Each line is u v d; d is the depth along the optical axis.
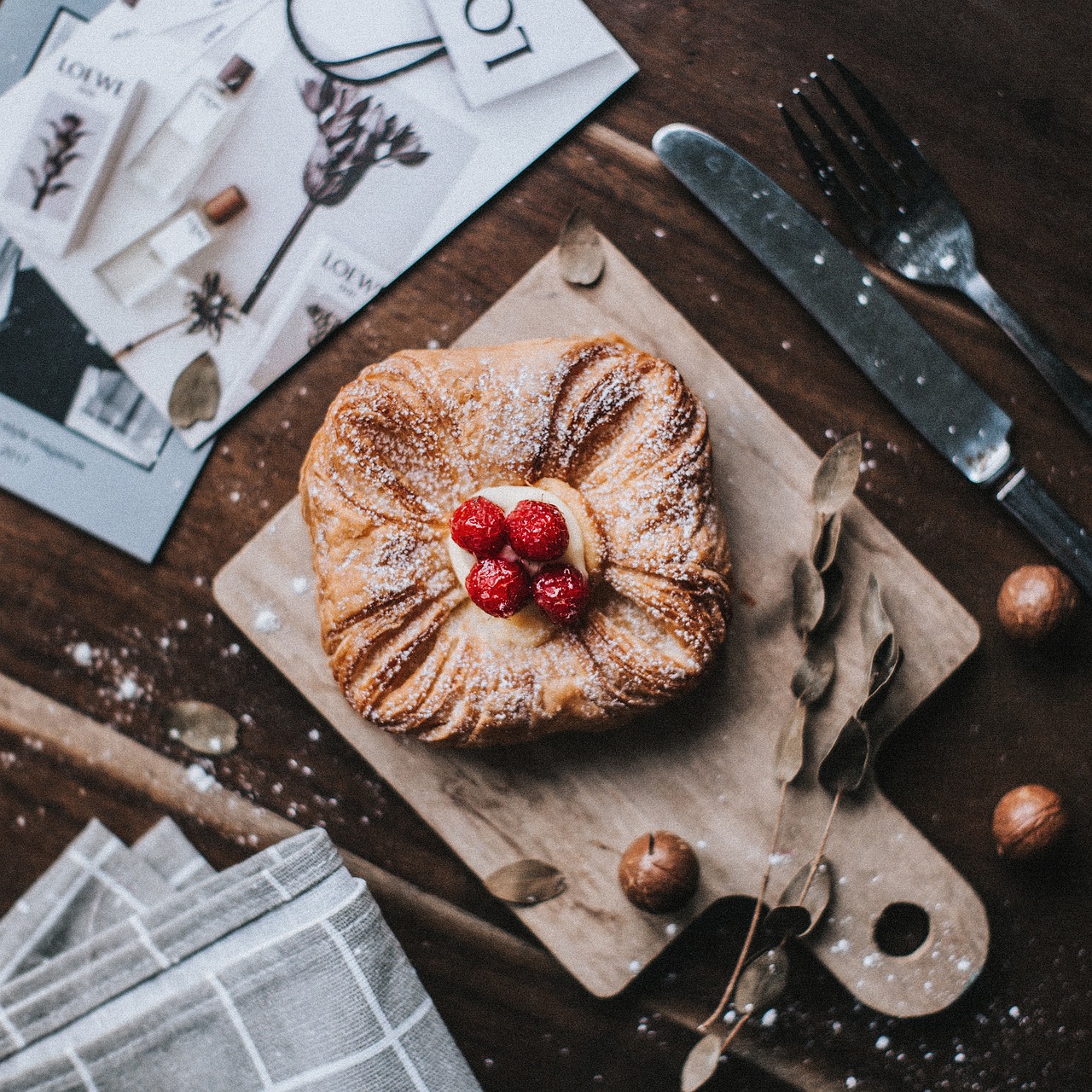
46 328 0.78
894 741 0.77
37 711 0.78
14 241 0.77
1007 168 0.77
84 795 0.78
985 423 0.76
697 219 0.77
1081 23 0.77
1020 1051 0.77
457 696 0.73
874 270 0.77
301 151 0.77
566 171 0.77
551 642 0.73
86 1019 0.74
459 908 0.78
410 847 0.78
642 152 0.77
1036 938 0.77
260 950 0.74
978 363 0.77
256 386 0.77
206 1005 0.74
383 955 0.75
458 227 0.77
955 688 0.77
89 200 0.77
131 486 0.78
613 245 0.76
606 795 0.76
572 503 0.73
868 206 0.76
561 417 0.73
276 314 0.77
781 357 0.77
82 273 0.77
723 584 0.73
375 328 0.77
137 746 0.78
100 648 0.78
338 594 0.73
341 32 0.77
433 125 0.77
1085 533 0.75
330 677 0.76
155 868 0.78
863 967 0.75
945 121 0.77
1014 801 0.75
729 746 0.76
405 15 0.77
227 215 0.77
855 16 0.77
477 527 0.71
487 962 0.77
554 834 0.76
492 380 0.73
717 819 0.76
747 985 0.73
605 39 0.77
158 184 0.77
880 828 0.75
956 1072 0.77
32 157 0.77
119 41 0.77
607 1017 0.77
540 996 0.77
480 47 0.77
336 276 0.77
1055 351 0.77
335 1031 0.74
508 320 0.76
